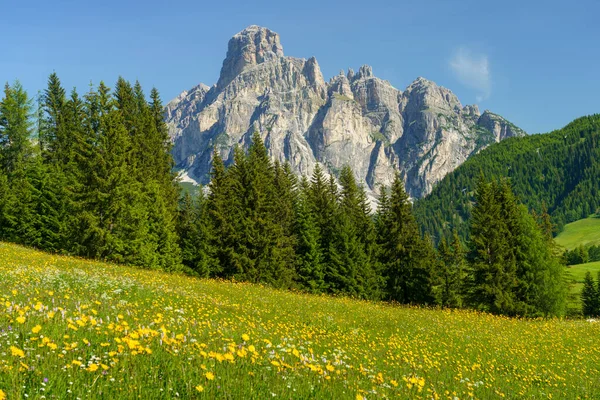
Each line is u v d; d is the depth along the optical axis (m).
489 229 44.50
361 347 14.09
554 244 48.53
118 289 15.14
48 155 48.38
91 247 34.84
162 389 4.97
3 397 3.83
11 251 25.30
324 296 34.50
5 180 43.53
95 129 43.06
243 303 20.72
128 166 39.47
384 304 35.81
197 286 24.34
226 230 47.84
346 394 6.85
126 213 36.53
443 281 63.84
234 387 5.59
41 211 42.94
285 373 6.71
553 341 22.58
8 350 4.88
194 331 8.95
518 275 43.91
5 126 48.81
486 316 31.84
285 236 50.44
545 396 12.04
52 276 15.30
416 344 16.66
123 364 5.34
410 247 50.56
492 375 13.43
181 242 52.75
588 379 15.14
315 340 13.17
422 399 8.46
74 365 5.09
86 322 7.04
